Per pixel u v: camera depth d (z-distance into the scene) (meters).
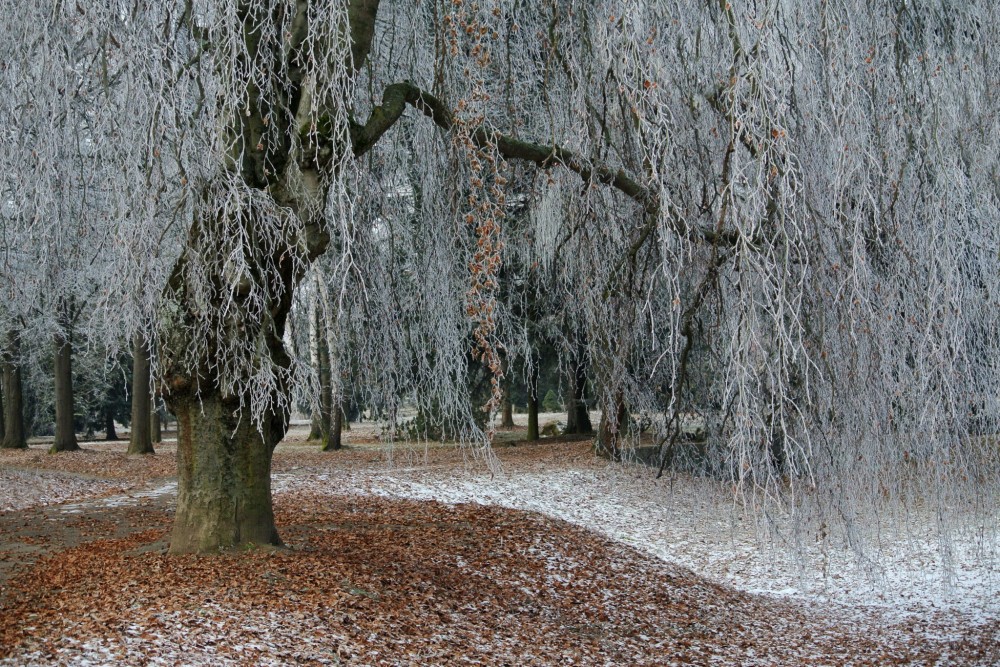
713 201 6.59
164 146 6.23
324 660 5.66
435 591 8.02
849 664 8.07
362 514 12.09
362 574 7.75
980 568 11.49
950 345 6.62
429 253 8.47
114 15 5.88
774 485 5.65
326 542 9.20
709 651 8.29
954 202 6.68
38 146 5.96
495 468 7.14
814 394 6.50
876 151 6.52
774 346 5.91
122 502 13.21
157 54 5.74
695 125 6.77
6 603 6.50
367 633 6.34
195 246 6.45
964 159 6.95
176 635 5.60
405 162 8.79
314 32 6.23
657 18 6.38
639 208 7.67
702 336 7.68
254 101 6.98
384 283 8.38
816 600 10.65
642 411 8.26
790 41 6.13
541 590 9.34
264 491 7.94
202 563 7.23
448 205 8.30
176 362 7.34
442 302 8.41
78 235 6.99
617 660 7.47
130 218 5.84
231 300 6.07
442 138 8.50
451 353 8.38
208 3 5.96
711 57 6.72
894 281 6.75
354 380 8.84
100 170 6.21
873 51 6.54
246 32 6.74
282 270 7.02
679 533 13.58
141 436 21.06
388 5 8.76
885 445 7.19
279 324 7.38
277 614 6.26
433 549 9.82
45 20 5.84
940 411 6.71
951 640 8.88
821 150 6.51
